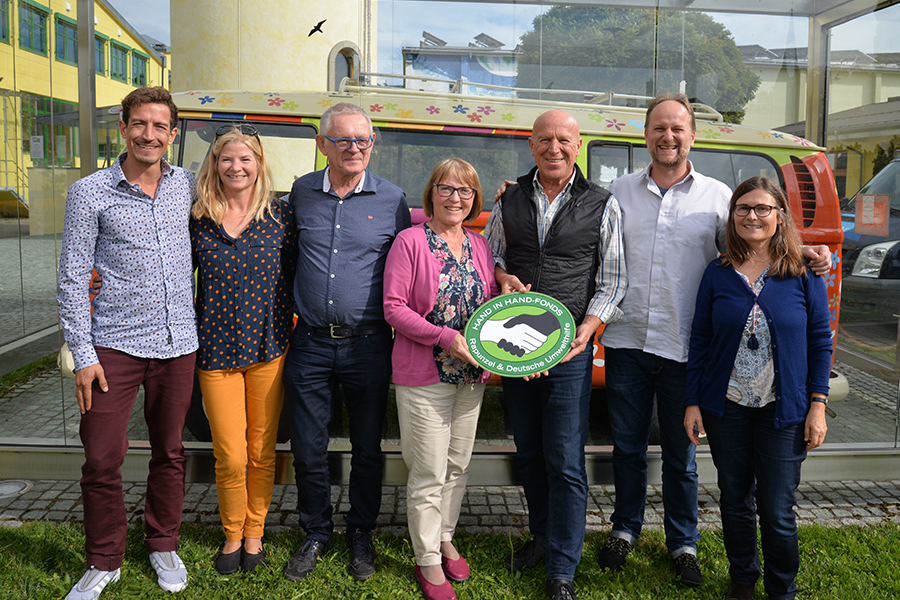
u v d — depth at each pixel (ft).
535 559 9.88
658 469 11.73
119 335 8.52
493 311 8.62
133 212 8.39
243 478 9.39
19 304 13.48
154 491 9.16
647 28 15.12
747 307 8.39
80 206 8.23
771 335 8.30
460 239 9.11
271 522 11.19
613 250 9.11
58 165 12.48
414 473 9.09
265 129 12.48
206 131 12.39
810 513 12.01
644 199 9.54
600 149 13.43
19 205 12.95
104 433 8.55
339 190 9.10
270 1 20.99
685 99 9.18
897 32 14.26
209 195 8.84
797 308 8.30
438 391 8.84
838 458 12.09
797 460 8.41
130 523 10.94
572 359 8.92
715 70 15.43
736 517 8.89
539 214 9.07
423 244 8.75
